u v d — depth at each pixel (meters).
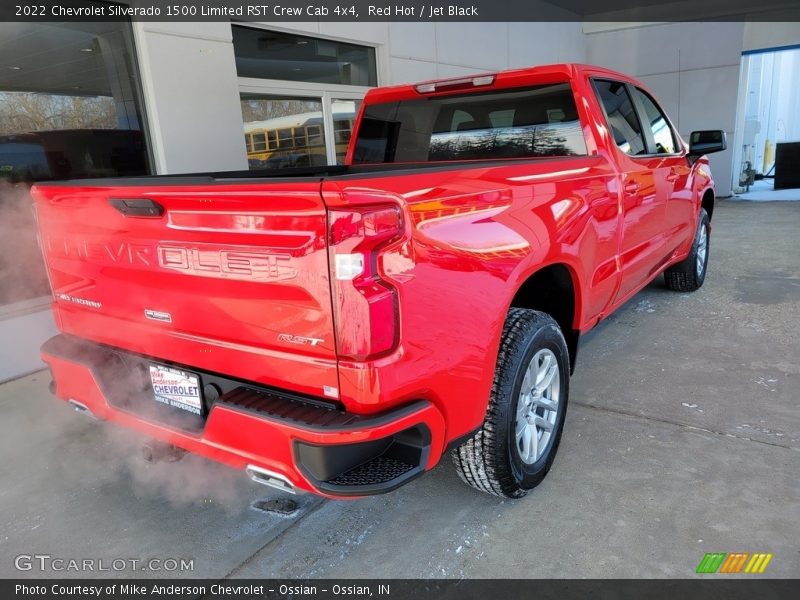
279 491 2.66
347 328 1.60
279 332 1.74
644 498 2.43
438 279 1.77
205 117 5.24
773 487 2.46
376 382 1.62
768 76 18.84
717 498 2.40
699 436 2.90
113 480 2.79
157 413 2.12
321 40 6.77
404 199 1.64
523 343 2.25
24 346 4.23
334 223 1.55
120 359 2.31
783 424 2.97
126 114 4.81
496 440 2.17
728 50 12.46
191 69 5.09
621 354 4.04
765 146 18.92
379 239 1.58
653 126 3.91
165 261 1.94
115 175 4.81
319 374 1.69
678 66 13.08
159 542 2.31
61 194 2.21
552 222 2.36
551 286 2.78
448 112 3.42
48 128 4.39
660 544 2.15
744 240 8.02
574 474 2.63
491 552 2.16
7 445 3.18
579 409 3.25
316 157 6.96
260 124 6.21
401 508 2.46
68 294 2.41
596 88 3.15
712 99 12.85
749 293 5.36
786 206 11.23
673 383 3.52
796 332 4.29
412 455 1.81
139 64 4.82
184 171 5.14
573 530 2.26
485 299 1.97
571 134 3.04
